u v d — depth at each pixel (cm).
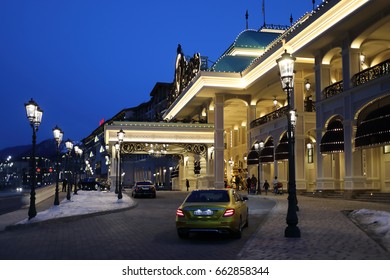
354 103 2733
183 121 5162
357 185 2723
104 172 11912
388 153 2847
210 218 1162
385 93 2447
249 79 4384
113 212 2173
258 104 5038
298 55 3322
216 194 1269
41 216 1794
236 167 5612
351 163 2728
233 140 6147
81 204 2650
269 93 4588
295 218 1154
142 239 1229
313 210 1917
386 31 2698
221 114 4741
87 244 1150
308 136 4022
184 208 1191
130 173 10800
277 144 4028
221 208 1171
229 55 5028
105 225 1617
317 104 3169
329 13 2792
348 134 2777
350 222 1457
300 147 3678
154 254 982
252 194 3756
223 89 4606
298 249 962
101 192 4991
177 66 6294
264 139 4344
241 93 4772
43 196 3741
